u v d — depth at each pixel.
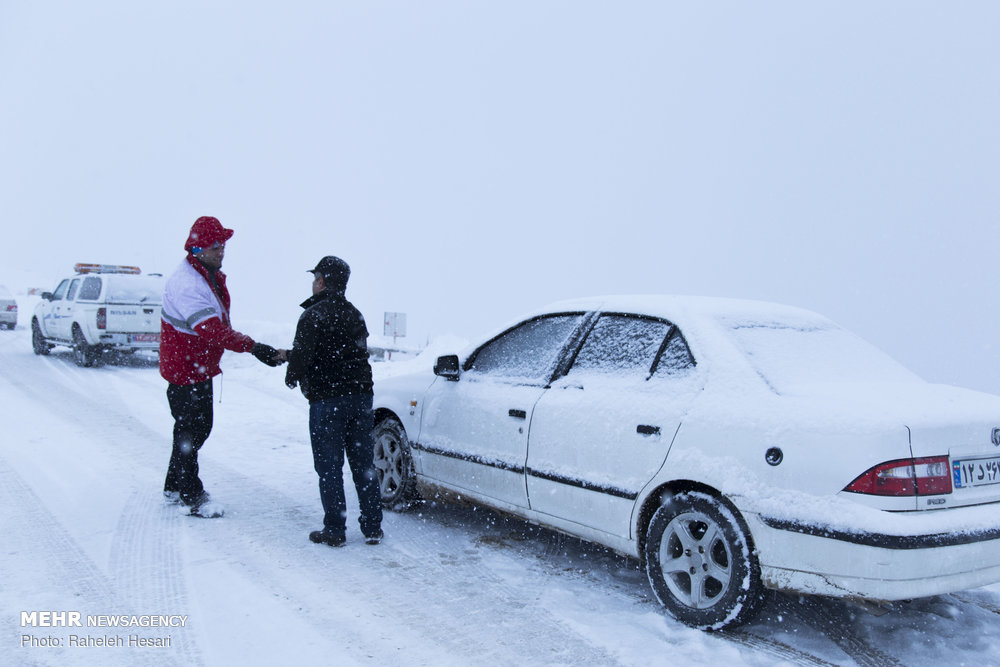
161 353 5.03
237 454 7.25
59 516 4.96
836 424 3.08
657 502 3.71
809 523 3.03
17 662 3.03
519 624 3.54
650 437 3.64
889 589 2.88
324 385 4.56
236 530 4.84
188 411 5.04
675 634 3.45
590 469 3.92
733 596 3.31
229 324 5.21
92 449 7.00
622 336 4.14
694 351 3.73
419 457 5.21
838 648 3.35
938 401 3.35
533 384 4.47
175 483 5.31
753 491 3.21
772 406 3.30
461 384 5.01
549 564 4.41
